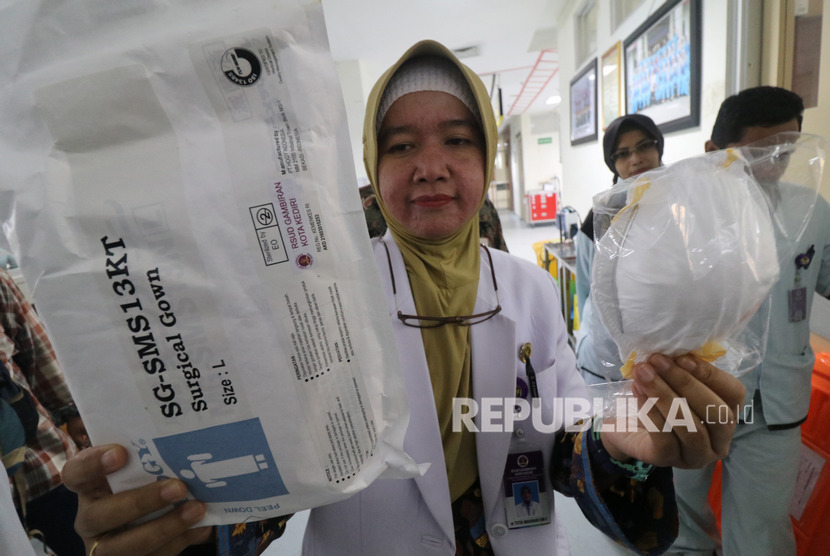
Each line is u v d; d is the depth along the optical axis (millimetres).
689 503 1392
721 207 426
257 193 322
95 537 377
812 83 1454
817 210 1068
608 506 606
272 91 319
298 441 354
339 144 342
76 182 310
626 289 460
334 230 345
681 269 416
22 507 1067
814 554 1184
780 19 1523
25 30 302
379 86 627
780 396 1094
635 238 459
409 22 4113
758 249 420
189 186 316
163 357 330
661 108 2297
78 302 317
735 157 488
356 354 366
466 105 631
